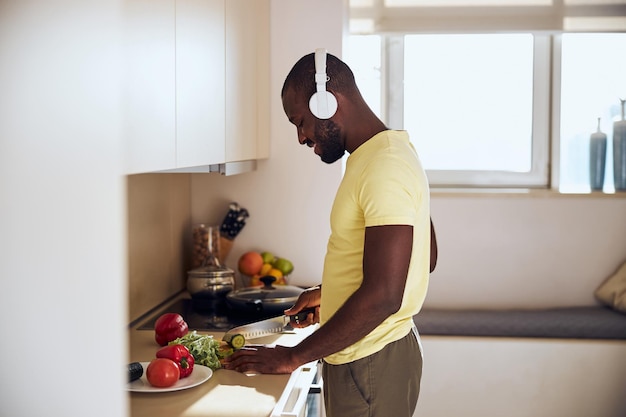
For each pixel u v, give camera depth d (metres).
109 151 0.76
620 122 3.86
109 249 0.76
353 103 1.82
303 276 3.03
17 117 0.77
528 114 3.96
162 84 1.62
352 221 1.72
